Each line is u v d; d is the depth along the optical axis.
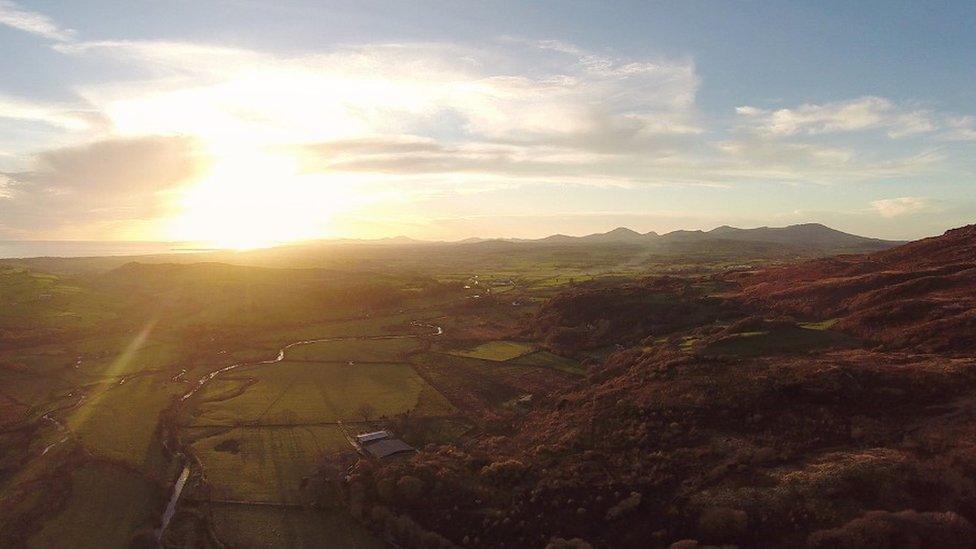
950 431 38.62
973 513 31.67
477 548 39.81
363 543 43.44
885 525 31.64
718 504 37.25
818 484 36.50
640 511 39.00
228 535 44.84
